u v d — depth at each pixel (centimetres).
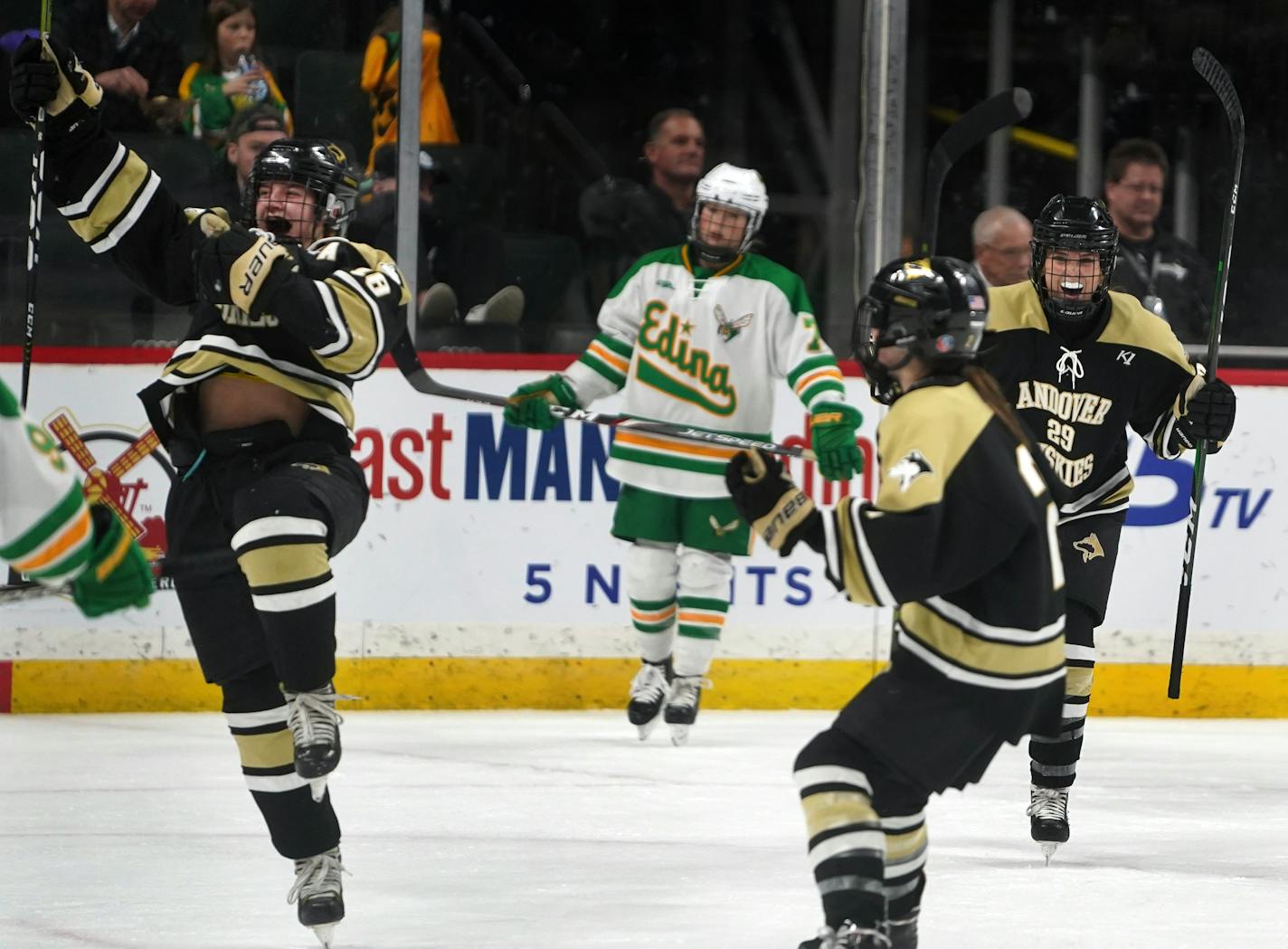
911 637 1057
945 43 2612
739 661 2544
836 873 1021
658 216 2573
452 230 2527
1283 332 2683
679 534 2259
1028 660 1045
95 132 1277
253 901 1361
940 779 1038
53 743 2136
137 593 921
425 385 1627
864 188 2611
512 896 1394
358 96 2502
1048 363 1628
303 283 1199
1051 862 1567
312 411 1261
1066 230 1583
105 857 1521
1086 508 1647
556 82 2544
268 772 1227
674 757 2117
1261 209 2672
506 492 2492
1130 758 2203
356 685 2464
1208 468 2600
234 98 2469
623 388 2344
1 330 2422
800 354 2278
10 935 1236
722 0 2572
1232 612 2612
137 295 2441
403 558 2472
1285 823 1786
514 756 2098
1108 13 2631
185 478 1252
